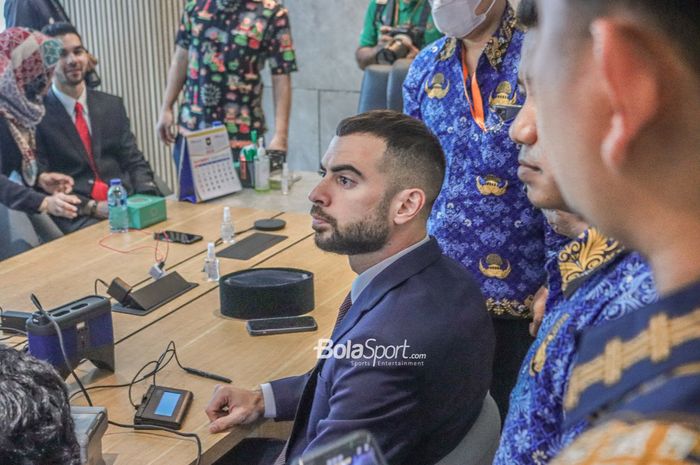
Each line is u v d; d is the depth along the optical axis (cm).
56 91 400
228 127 460
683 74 37
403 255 176
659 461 32
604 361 43
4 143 381
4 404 122
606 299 79
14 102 377
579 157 40
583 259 88
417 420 162
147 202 332
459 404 167
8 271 287
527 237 240
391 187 178
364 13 628
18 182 387
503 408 258
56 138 399
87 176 407
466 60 247
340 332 173
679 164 38
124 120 422
